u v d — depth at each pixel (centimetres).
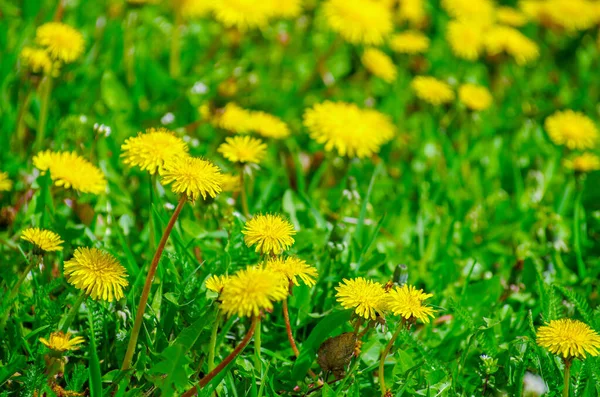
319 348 138
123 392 135
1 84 172
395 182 177
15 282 145
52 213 150
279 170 170
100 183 148
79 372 136
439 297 155
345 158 174
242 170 155
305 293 148
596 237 168
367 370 141
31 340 142
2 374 137
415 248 162
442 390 140
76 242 152
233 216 153
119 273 134
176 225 153
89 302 140
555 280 158
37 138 164
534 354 141
